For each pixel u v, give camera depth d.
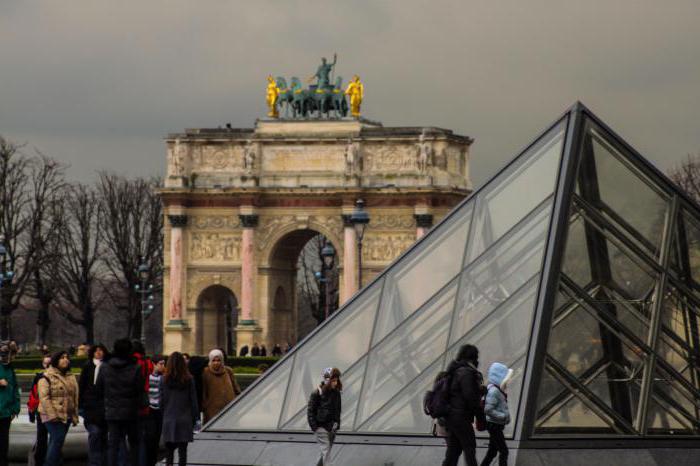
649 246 37.31
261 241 184.12
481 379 33.50
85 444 49.50
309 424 37.47
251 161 183.62
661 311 36.69
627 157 37.91
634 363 35.75
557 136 37.91
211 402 45.41
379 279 39.88
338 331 39.91
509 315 35.75
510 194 38.03
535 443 33.47
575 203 36.62
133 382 39.97
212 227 185.00
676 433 35.66
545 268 35.53
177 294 184.38
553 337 34.78
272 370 40.84
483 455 35.06
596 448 34.06
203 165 185.62
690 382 36.66
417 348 37.62
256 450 39.22
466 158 186.38
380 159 183.00
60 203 196.38
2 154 189.12
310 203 183.25
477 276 37.41
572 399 34.44
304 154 184.25
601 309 35.56
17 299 184.88
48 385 42.22
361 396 38.03
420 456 35.75
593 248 36.34
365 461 36.31
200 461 39.53
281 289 191.00
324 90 190.00
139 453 42.31
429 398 33.78
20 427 53.00
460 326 36.91
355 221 127.69
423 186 179.88
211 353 45.62
